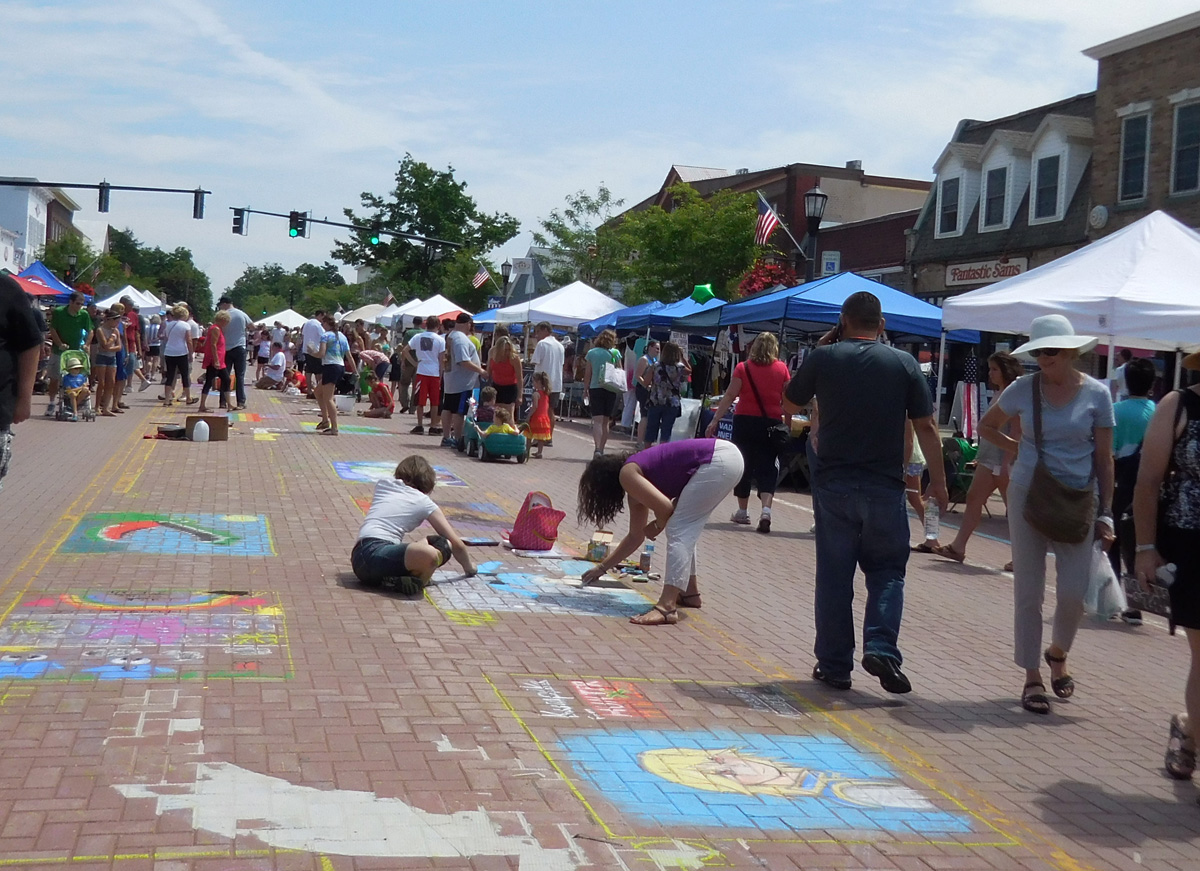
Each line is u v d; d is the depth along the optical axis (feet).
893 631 19.38
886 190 135.03
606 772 15.01
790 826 13.76
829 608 19.94
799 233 131.85
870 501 19.53
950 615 27.07
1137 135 79.10
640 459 23.99
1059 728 18.72
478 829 12.87
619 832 13.14
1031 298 40.70
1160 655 24.64
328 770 14.24
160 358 101.86
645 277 117.70
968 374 90.58
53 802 12.75
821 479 20.02
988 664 22.68
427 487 26.07
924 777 15.88
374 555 24.12
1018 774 16.33
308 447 52.47
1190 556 15.75
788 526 39.55
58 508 31.96
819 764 16.07
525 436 53.31
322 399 59.06
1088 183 85.25
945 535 40.98
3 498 32.99
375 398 74.18
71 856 11.50
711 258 113.70
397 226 255.70
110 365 61.87
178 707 16.19
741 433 37.76
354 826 12.69
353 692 17.39
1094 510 19.45
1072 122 86.38
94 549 26.81
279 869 11.56
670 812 13.87
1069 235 85.46
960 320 43.45
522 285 180.75
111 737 14.85
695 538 23.89
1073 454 19.75
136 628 20.16
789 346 69.51
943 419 91.35
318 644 19.88
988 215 94.32
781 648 22.44
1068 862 13.37
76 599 21.98
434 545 25.67
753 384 37.40
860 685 20.49
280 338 108.58
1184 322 37.37
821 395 19.86
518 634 21.63
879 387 19.45
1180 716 16.88
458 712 16.85
